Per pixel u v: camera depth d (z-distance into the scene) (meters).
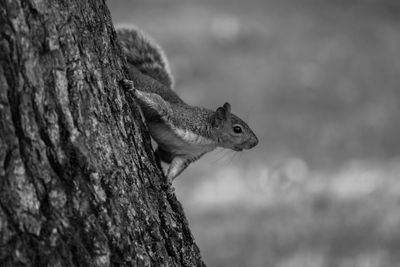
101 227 4.71
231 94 20.53
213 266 11.62
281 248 11.91
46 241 4.49
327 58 23.23
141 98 6.61
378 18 27.25
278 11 26.91
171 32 23.89
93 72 4.82
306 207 13.80
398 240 11.85
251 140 8.17
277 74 21.80
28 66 4.41
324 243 11.88
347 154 17.19
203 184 15.65
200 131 7.56
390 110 19.77
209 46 23.31
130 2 25.97
